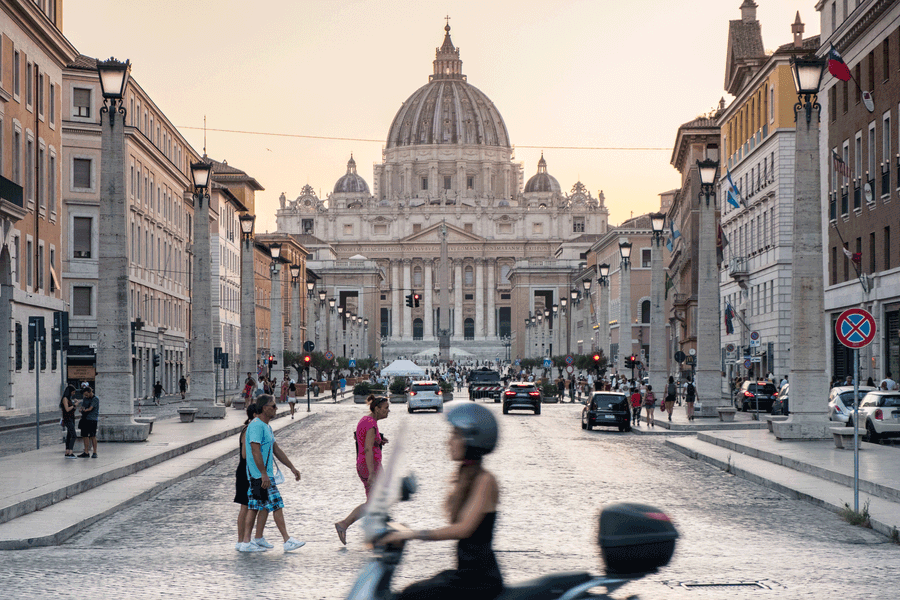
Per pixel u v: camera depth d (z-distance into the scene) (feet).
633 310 421.18
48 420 154.51
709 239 143.95
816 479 73.72
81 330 218.38
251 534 52.42
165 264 270.05
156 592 37.88
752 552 46.44
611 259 451.94
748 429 133.08
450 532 18.86
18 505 57.16
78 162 220.23
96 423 87.45
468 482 19.60
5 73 157.28
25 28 166.20
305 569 42.96
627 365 193.67
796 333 102.27
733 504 64.08
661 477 79.77
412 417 176.65
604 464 90.68
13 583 39.60
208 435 113.91
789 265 199.72
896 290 141.90
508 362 637.30
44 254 178.91
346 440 120.06
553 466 88.53
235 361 351.25
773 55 201.05
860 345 62.54
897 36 141.90
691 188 286.05
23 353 165.17
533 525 55.01
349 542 50.57
